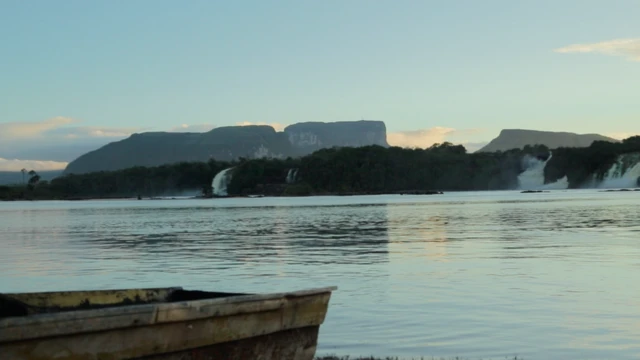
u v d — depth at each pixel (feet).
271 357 33.22
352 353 43.24
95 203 629.51
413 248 112.88
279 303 32.91
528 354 42.37
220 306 30.40
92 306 37.22
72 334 26.37
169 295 39.42
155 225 208.85
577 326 49.44
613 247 107.65
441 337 47.01
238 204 472.44
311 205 399.24
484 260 92.22
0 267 95.86
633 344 44.24
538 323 50.60
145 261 101.86
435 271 81.30
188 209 376.07
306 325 34.76
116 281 79.61
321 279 77.05
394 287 69.10
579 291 64.18
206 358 30.53
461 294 63.77
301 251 112.78
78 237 159.94
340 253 107.34
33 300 35.53
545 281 71.05
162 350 28.91
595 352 42.52
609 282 69.51
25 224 230.68
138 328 28.04
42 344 25.79
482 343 45.21
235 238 147.02
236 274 83.87
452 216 228.43
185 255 110.22
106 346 27.32
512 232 146.51
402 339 46.70
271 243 131.23
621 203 330.34
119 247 128.57
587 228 155.22
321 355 42.60
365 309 57.11
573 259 91.30
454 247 113.29
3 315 34.45
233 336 31.30
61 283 78.48
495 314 54.13
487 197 532.73
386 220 210.38
